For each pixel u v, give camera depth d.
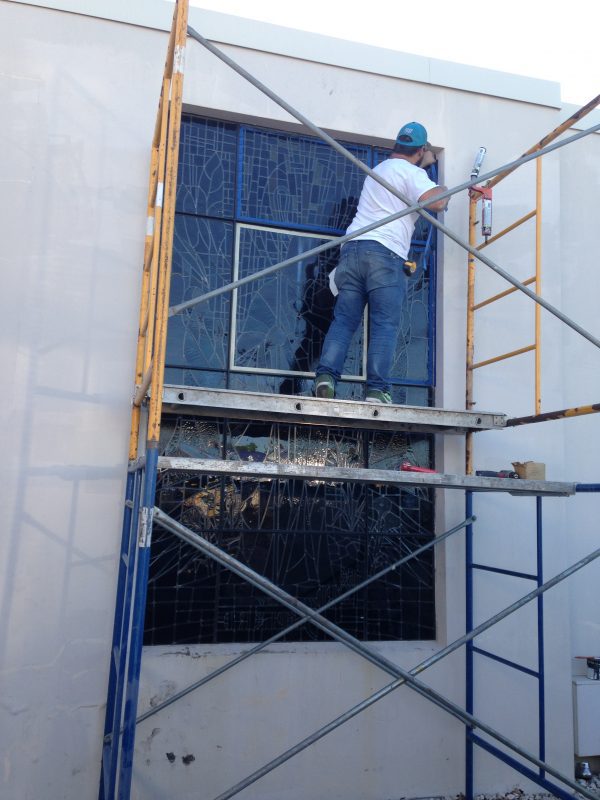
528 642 4.02
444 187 4.24
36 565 3.38
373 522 4.03
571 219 4.60
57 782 3.29
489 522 4.07
